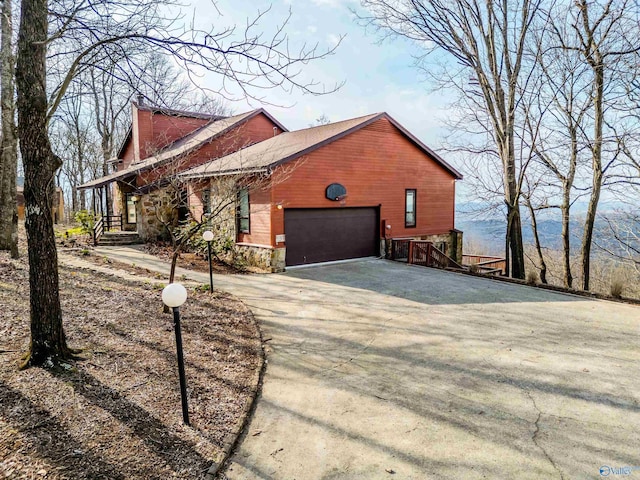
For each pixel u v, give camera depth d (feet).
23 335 16.71
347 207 45.62
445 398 14.58
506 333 21.65
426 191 53.78
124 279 29.99
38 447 10.25
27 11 13.51
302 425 12.86
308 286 33.27
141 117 67.21
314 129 53.06
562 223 49.47
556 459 11.10
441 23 43.19
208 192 48.39
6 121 33.19
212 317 22.94
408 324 23.27
